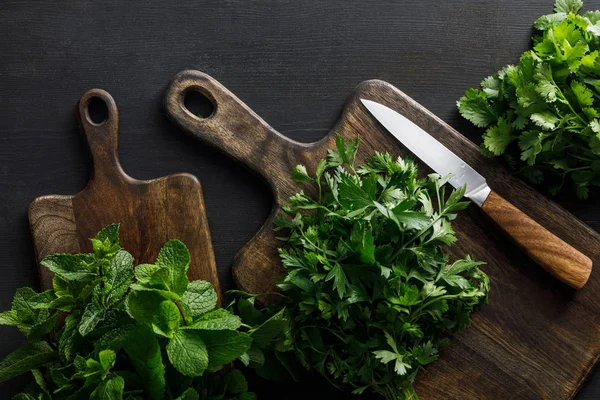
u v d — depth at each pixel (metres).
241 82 0.88
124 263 0.74
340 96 0.88
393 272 0.79
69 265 0.74
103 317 0.72
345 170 0.85
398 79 0.88
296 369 0.83
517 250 0.84
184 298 0.73
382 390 0.80
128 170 0.87
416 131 0.85
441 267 0.79
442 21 0.88
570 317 0.84
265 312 0.82
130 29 0.88
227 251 0.87
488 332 0.84
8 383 0.85
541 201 0.85
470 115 0.85
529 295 0.84
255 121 0.85
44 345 0.76
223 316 0.73
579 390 0.85
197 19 0.88
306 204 0.81
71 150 0.88
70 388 0.74
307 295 0.79
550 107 0.82
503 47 0.88
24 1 0.88
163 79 0.88
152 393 0.73
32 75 0.88
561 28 0.82
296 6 0.88
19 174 0.87
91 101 0.86
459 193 0.80
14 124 0.88
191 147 0.87
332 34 0.88
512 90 0.84
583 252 0.84
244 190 0.87
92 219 0.85
